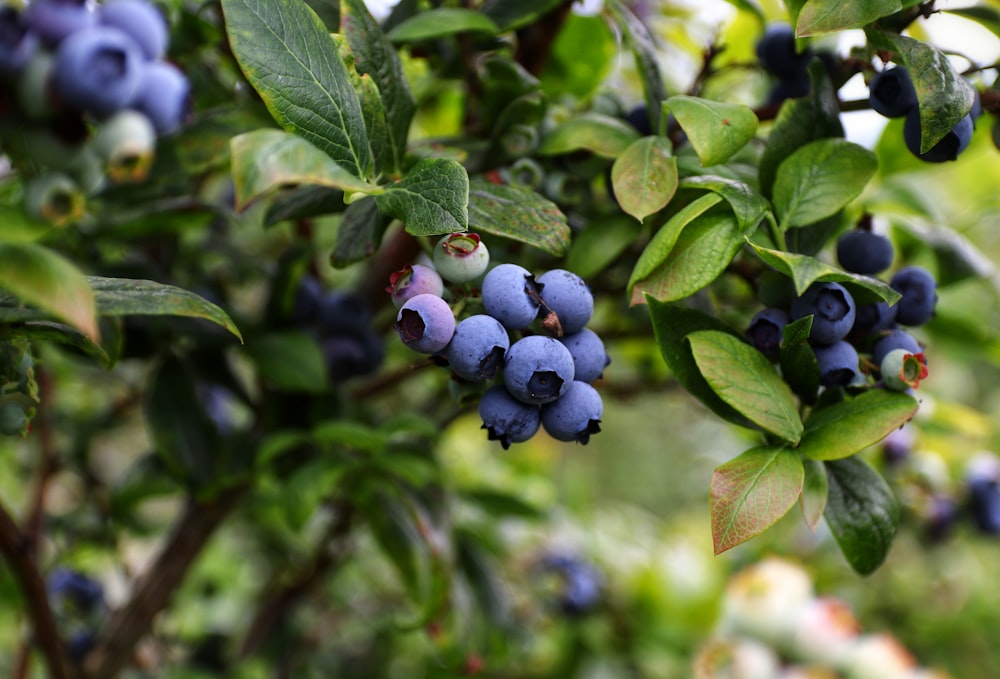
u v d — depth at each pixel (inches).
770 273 16.5
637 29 18.2
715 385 15.5
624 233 17.3
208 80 20.8
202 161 18.3
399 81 16.6
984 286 22.9
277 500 21.2
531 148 18.1
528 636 28.4
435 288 15.4
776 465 15.4
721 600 34.0
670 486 71.0
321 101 15.1
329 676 33.1
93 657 21.5
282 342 20.2
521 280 15.3
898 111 16.6
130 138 13.3
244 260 23.0
